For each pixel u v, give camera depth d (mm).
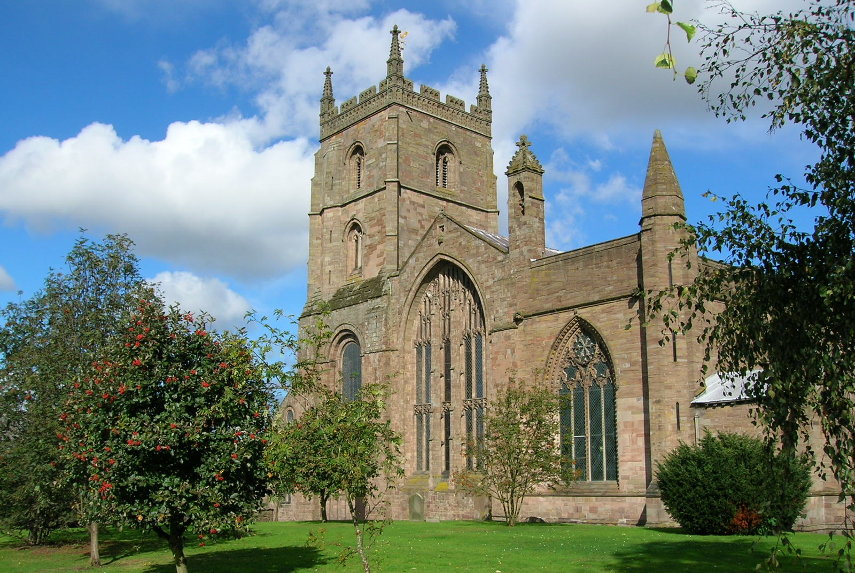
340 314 84312
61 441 36844
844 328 15438
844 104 15938
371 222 85312
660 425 51844
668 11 11695
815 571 30031
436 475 71562
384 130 85812
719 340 17578
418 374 76562
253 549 44719
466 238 71062
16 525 51719
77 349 48188
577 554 37000
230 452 30969
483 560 35781
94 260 51250
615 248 58125
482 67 94750
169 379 30203
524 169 66125
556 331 61312
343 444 30625
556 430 55375
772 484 16766
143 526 31000
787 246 16500
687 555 35125
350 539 47562
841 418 15234
